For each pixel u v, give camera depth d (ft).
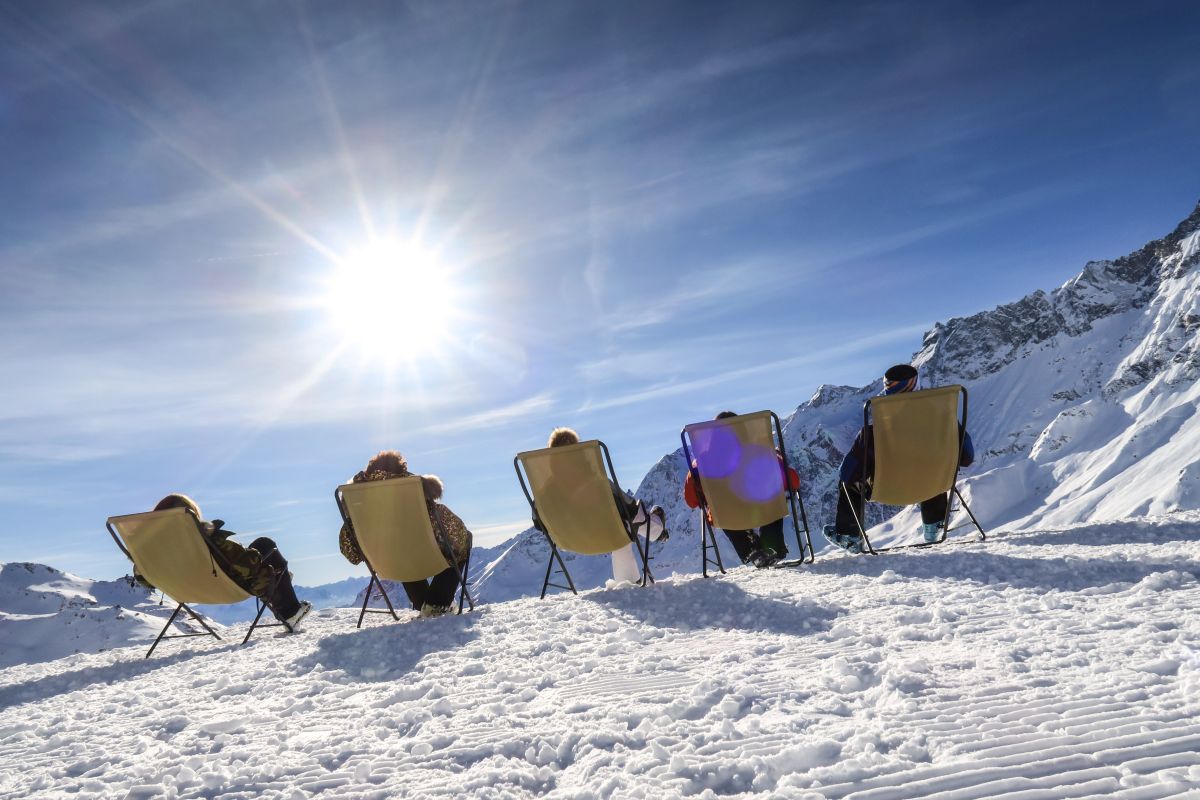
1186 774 5.26
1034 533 18.16
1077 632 9.22
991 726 6.47
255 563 19.36
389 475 19.58
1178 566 12.25
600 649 11.57
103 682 15.14
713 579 17.46
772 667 9.35
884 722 6.80
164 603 41.68
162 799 7.02
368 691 10.96
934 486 18.72
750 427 18.25
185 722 10.21
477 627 14.82
